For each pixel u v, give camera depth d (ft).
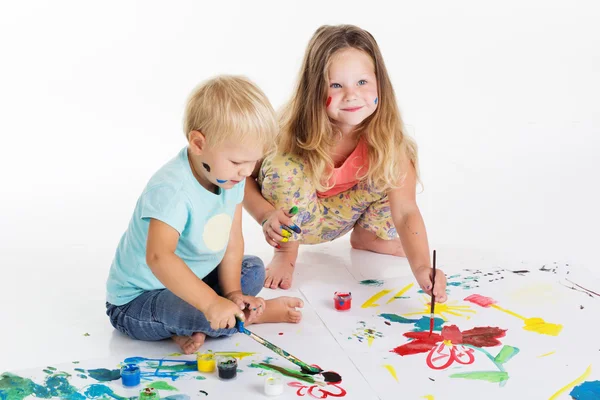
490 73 16.31
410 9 18.39
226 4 18.25
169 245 5.34
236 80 5.36
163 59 16.24
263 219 6.95
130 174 10.57
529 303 6.47
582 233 8.17
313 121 6.77
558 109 13.94
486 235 8.18
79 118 13.25
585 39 17.85
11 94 14.42
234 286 5.94
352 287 6.93
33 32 17.12
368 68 6.58
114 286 5.80
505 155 11.34
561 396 5.10
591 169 10.44
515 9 18.75
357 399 5.08
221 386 5.22
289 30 17.21
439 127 13.21
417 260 6.56
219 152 5.22
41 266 7.27
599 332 5.97
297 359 5.44
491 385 5.23
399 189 7.00
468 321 6.17
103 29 17.43
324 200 7.37
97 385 5.22
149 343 5.86
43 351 5.69
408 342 5.85
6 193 9.61
